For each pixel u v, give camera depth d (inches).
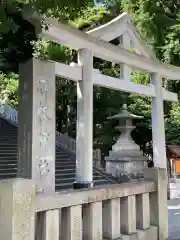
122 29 450.0
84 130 374.3
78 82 383.6
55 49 498.9
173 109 712.4
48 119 319.6
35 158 305.3
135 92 477.4
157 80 517.0
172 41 525.0
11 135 588.1
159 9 311.1
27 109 310.8
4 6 203.6
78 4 223.0
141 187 164.2
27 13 235.5
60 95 743.1
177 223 303.4
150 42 445.7
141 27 406.6
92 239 130.6
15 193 94.7
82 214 131.6
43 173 310.2
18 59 307.4
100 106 716.7
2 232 93.8
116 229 144.3
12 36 264.4
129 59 450.3
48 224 110.2
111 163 550.6
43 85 317.7
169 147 614.2
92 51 390.6
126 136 567.5
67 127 787.4
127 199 154.1
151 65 492.7
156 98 516.4
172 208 418.3
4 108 738.2
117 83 440.1
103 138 722.8
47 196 110.1
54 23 310.3
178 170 601.0
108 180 506.9
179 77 558.6
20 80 317.1
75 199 122.7
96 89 705.0
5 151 485.1
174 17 374.0
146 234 162.4
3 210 94.7
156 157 511.5
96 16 617.9
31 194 100.0
